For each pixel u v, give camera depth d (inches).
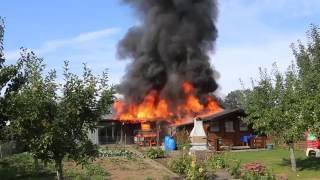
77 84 518.6
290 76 858.1
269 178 710.5
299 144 1254.9
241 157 1098.7
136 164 920.3
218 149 1321.4
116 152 1121.4
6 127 601.0
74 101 511.8
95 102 526.0
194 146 1033.5
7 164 903.1
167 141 1316.4
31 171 815.7
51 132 498.0
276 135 845.8
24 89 508.1
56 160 521.7
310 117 703.7
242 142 1520.7
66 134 514.9
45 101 501.4
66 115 508.7
